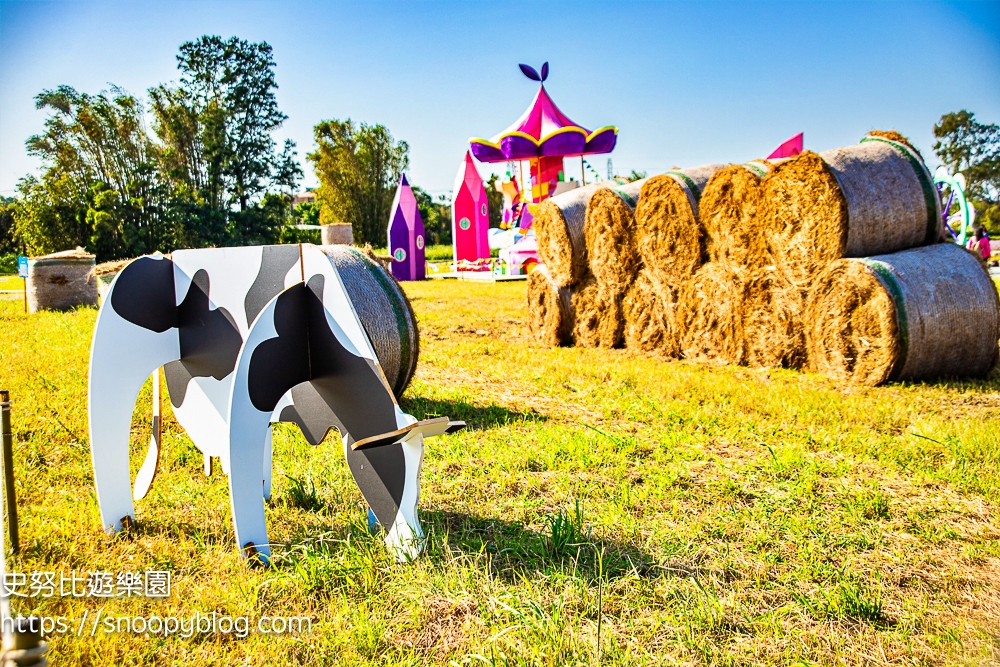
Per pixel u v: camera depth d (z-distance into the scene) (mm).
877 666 2574
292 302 3430
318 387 3553
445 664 2600
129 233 39469
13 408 5996
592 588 3098
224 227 44000
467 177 30250
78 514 3916
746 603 3006
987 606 2967
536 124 25906
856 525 3750
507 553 3459
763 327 7961
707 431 5539
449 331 11492
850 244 7148
